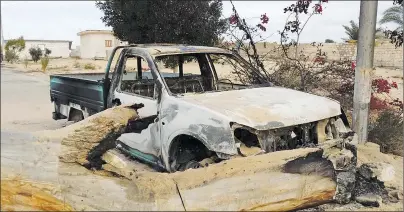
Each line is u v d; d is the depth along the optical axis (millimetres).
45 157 4008
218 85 6379
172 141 4418
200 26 11336
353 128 6098
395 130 6582
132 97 5223
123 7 11312
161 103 4703
